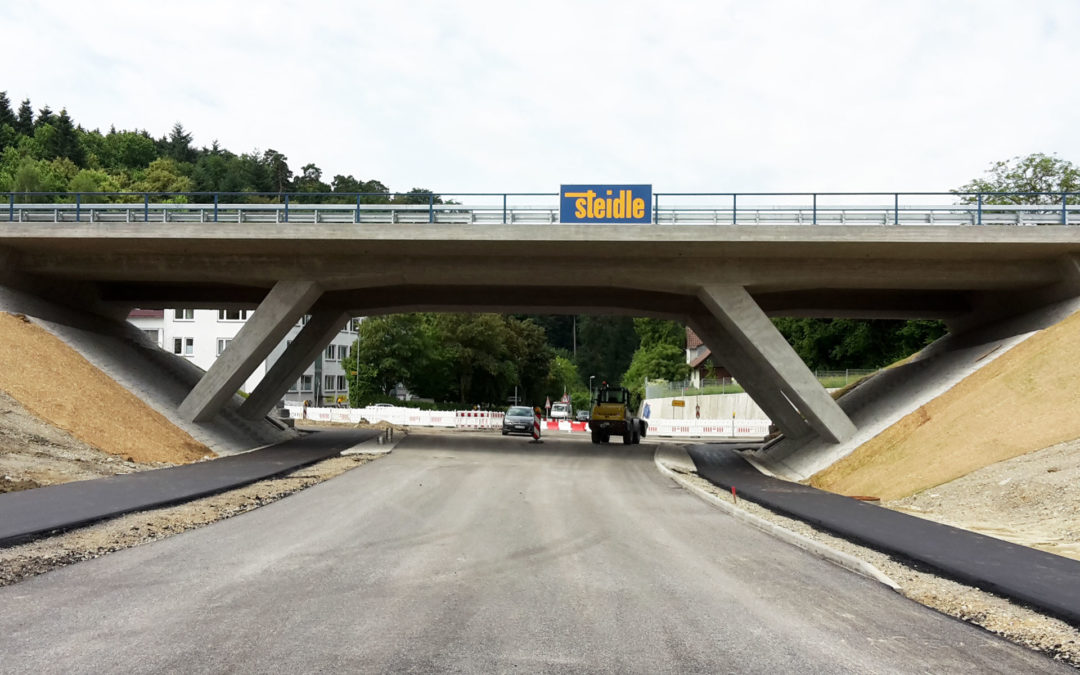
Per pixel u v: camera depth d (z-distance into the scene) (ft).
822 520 42.73
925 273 85.10
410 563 30.27
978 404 69.21
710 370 272.10
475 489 57.36
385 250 87.35
